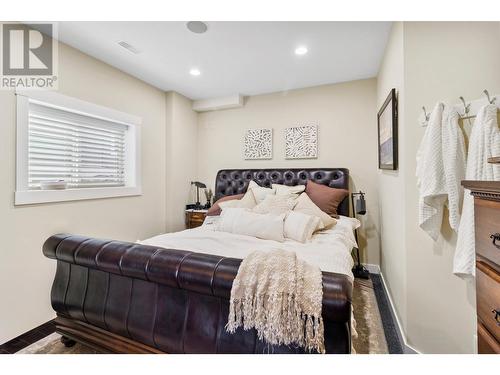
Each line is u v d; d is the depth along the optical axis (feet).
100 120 8.57
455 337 4.59
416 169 4.84
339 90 10.25
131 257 4.05
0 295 5.74
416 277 5.02
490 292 2.69
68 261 4.83
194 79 9.86
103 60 8.16
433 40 4.79
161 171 10.91
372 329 6.06
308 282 3.05
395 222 6.25
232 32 6.61
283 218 7.32
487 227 2.76
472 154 3.89
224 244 6.17
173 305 3.90
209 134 12.72
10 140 5.95
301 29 6.48
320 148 10.57
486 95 4.06
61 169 7.45
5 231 5.83
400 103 5.48
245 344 3.38
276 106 11.34
